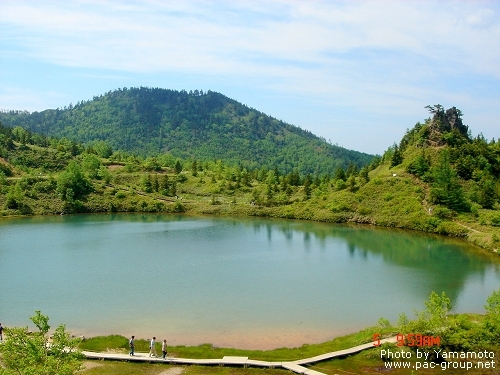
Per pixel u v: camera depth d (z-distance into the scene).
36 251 99.94
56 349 34.53
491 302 50.88
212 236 126.19
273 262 93.69
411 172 171.25
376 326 54.66
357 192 169.75
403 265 92.44
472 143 185.75
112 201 184.25
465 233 127.75
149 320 58.28
